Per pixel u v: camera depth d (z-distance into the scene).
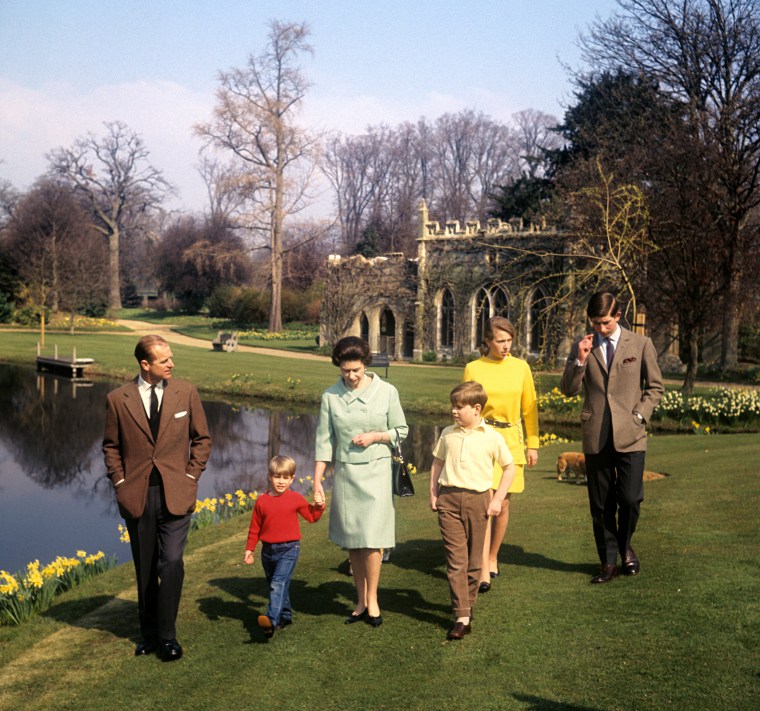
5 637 6.19
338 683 4.54
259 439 20.00
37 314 64.88
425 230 40.50
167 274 81.62
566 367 5.86
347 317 44.81
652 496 8.59
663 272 23.12
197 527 10.32
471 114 89.56
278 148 56.47
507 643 4.78
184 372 32.59
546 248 35.22
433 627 5.19
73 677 5.08
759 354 37.53
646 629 4.73
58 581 7.68
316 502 5.49
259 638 5.35
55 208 72.25
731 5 29.38
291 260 67.12
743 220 27.08
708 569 5.69
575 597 5.45
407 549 7.34
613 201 23.25
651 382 5.70
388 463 5.39
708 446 13.04
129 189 86.38
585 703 3.96
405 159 91.19
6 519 13.09
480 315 38.66
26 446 19.36
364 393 5.39
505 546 7.02
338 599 6.00
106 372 35.00
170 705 4.50
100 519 13.10
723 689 3.93
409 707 4.16
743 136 25.80
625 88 34.66
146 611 5.39
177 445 5.26
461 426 5.22
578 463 10.46
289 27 55.91
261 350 47.91
